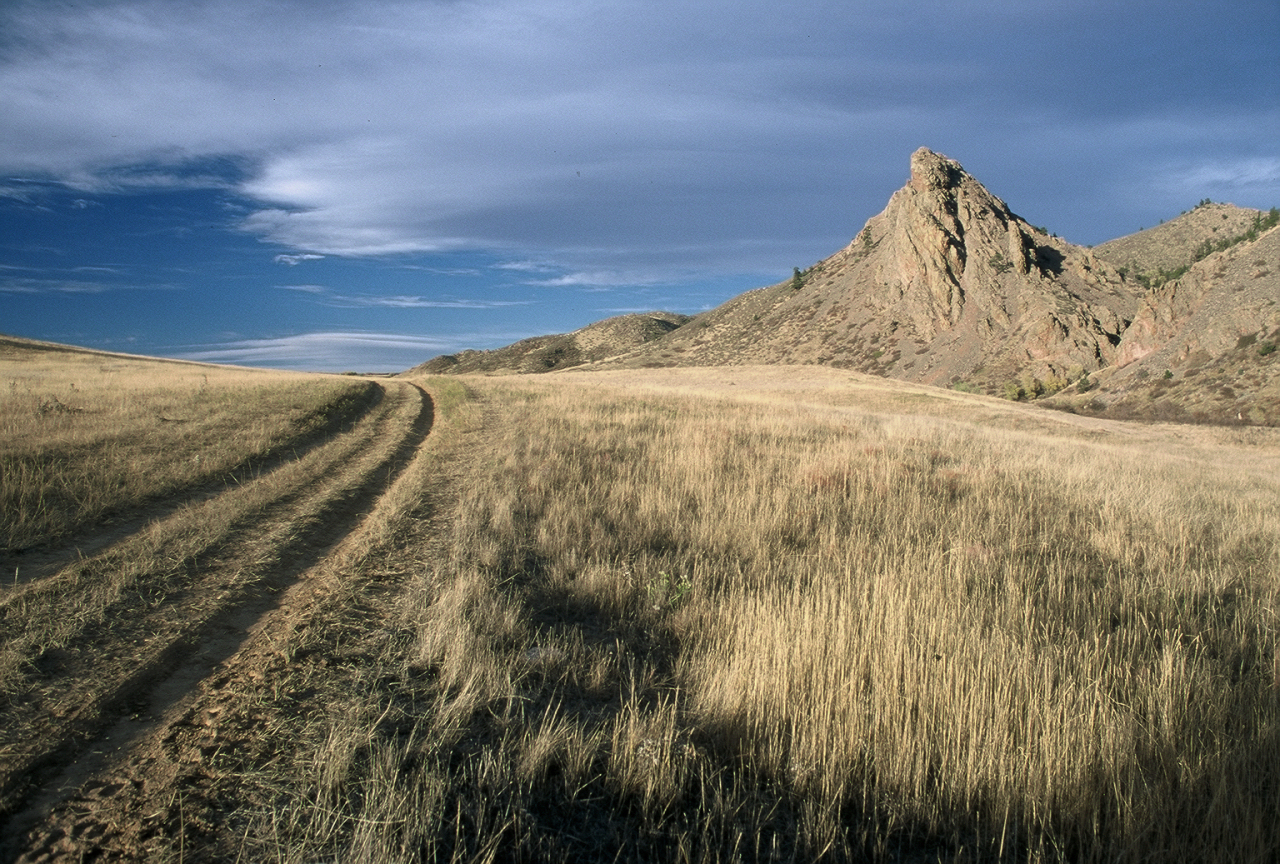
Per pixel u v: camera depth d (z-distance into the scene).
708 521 7.44
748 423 17.91
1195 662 4.03
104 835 2.53
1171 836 2.73
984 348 103.25
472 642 4.21
